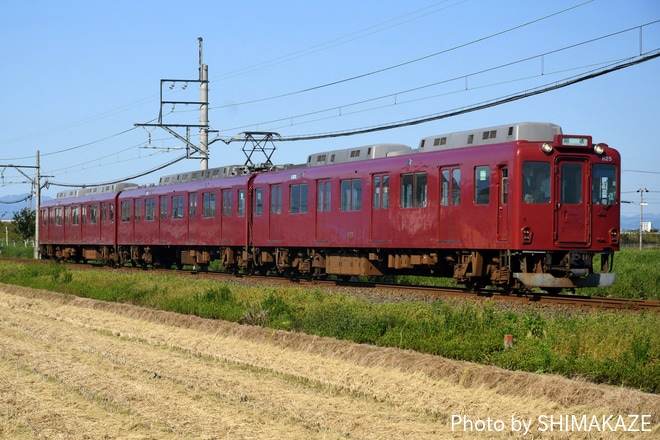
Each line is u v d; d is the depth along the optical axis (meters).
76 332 19.88
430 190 23.94
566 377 12.62
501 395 12.02
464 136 23.52
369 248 27.39
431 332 15.77
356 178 27.12
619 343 13.27
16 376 14.07
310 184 29.45
